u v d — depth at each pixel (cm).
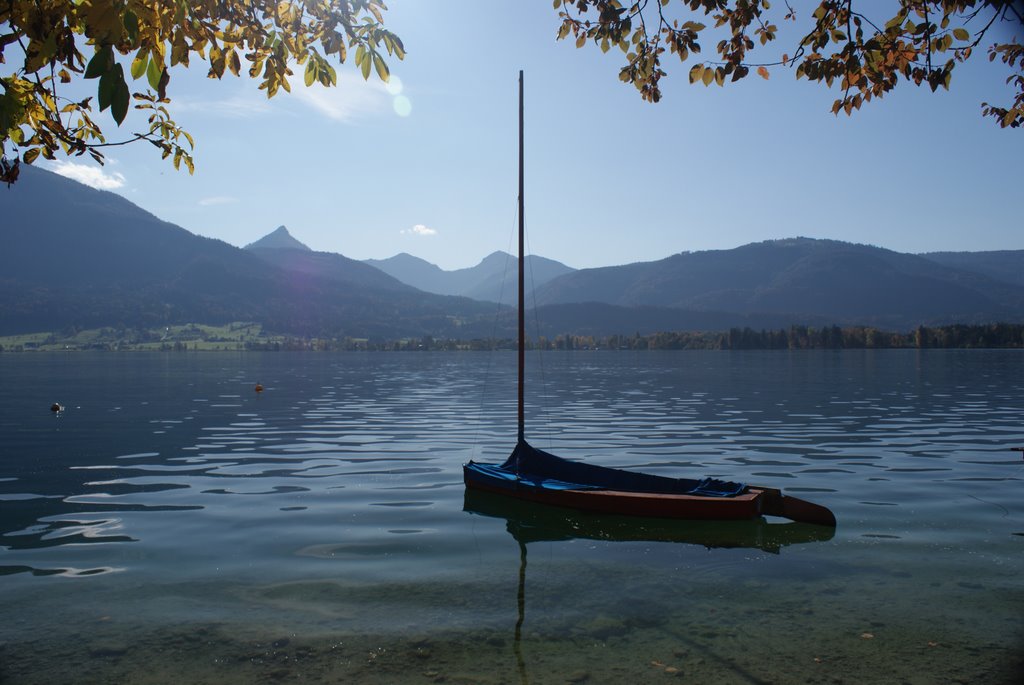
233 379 9512
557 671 1056
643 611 1291
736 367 12225
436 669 1063
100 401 5944
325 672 1054
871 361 14375
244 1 595
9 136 608
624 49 914
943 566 1528
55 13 488
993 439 3425
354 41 612
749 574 1495
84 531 1816
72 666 1071
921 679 1025
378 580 1455
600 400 5881
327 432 3875
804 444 3303
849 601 1332
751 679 1029
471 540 1753
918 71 854
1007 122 906
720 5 885
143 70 529
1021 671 1045
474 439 3569
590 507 1989
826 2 838
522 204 2406
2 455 3075
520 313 2389
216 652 1118
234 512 2028
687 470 2677
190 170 699
